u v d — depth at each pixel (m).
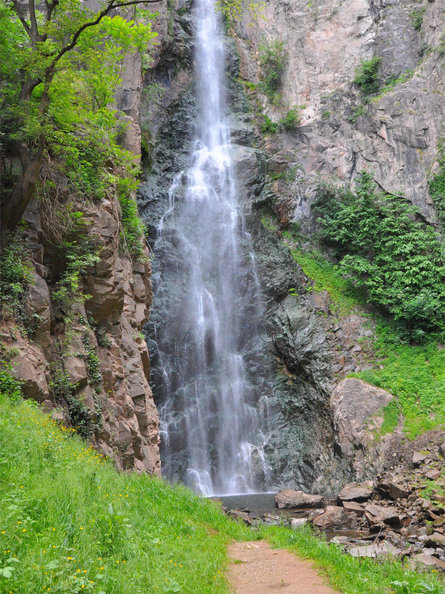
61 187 14.08
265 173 33.53
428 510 16.16
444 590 6.51
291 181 34.03
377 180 31.69
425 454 20.61
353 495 18.75
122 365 14.90
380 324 27.89
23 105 12.60
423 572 8.11
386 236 29.31
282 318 28.58
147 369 17.80
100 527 6.38
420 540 13.94
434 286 27.03
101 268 14.45
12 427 8.45
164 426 24.66
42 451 8.28
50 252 13.87
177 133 32.75
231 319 28.34
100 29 15.98
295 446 25.45
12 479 6.93
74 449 9.77
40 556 5.10
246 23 38.84
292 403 26.69
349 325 28.11
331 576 6.93
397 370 25.41
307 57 36.50
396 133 31.53
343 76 35.09
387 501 18.22
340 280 30.50
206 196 30.70
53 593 4.68
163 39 32.06
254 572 7.24
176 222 29.38
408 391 24.03
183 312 27.16
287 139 35.34
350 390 24.20
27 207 13.38
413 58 33.22
